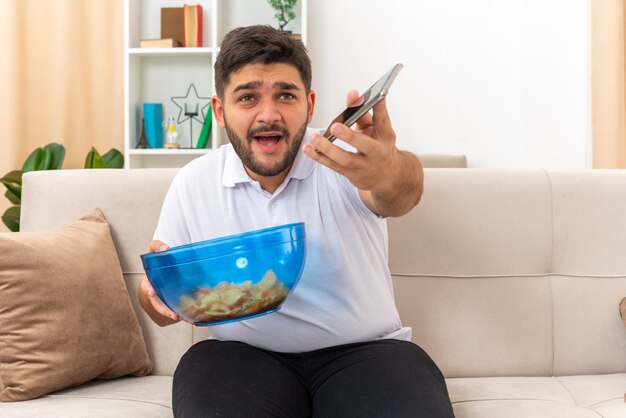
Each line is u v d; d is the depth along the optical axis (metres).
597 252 1.75
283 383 1.34
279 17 3.92
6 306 1.54
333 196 1.44
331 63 4.09
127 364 1.66
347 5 4.07
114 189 1.82
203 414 1.22
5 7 4.06
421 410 1.21
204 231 1.48
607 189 1.77
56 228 1.80
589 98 3.89
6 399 1.50
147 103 4.02
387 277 1.53
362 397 1.25
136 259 1.78
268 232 1.16
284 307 1.43
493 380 1.66
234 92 1.28
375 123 1.11
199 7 4.00
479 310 1.73
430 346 1.72
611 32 3.84
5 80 4.07
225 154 1.53
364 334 1.44
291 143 1.30
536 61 3.98
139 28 4.10
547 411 1.40
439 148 4.07
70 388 1.60
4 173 4.09
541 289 1.74
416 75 4.05
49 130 4.14
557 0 3.94
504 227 1.75
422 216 1.75
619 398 1.50
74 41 4.13
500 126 4.02
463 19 4.02
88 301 1.61
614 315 1.72
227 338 1.49
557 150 3.99
